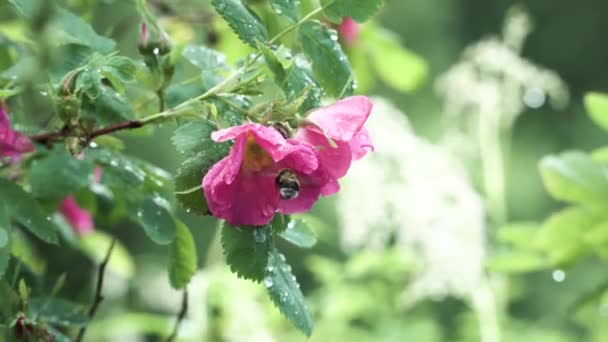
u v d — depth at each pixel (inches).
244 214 32.2
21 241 43.6
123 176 37.7
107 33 44.7
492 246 61.4
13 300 36.2
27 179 39.9
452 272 58.3
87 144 34.0
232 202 32.1
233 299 55.7
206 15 46.4
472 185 63.3
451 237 57.7
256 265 33.0
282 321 57.5
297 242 35.4
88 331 58.0
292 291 33.9
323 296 61.4
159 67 34.6
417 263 59.7
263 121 32.3
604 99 47.1
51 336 35.8
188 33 47.4
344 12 34.7
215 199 31.9
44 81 34.0
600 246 46.0
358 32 47.9
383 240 59.3
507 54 62.7
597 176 45.2
